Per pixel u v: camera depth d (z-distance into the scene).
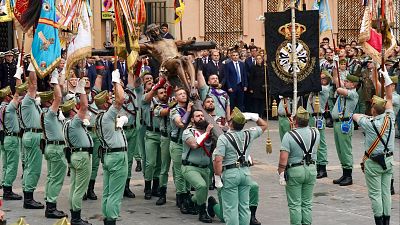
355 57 36.47
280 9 28.30
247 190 18.56
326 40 38.97
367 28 24.61
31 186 22.28
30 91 22.02
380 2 24.67
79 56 21.52
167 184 25.25
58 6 22.22
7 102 23.97
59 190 21.22
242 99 39.28
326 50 34.72
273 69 24.97
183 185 21.84
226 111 23.94
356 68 35.69
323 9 30.66
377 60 24.44
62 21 21.73
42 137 21.47
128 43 23.16
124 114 23.88
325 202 23.17
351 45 40.03
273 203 23.00
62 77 22.62
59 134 21.00
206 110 21.72
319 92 26.27
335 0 48.06
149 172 23.62
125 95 24.02
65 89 23.53
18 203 23.05
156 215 21.64
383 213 19.91
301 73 25.11
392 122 19.80
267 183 25.86
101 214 21.72
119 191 19.56
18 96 22.95
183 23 46.06
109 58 34.62
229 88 38.72
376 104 19.77
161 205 22.88
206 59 38.59
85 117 20.17
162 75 23.17
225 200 18.41
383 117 19.72
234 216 18.31
